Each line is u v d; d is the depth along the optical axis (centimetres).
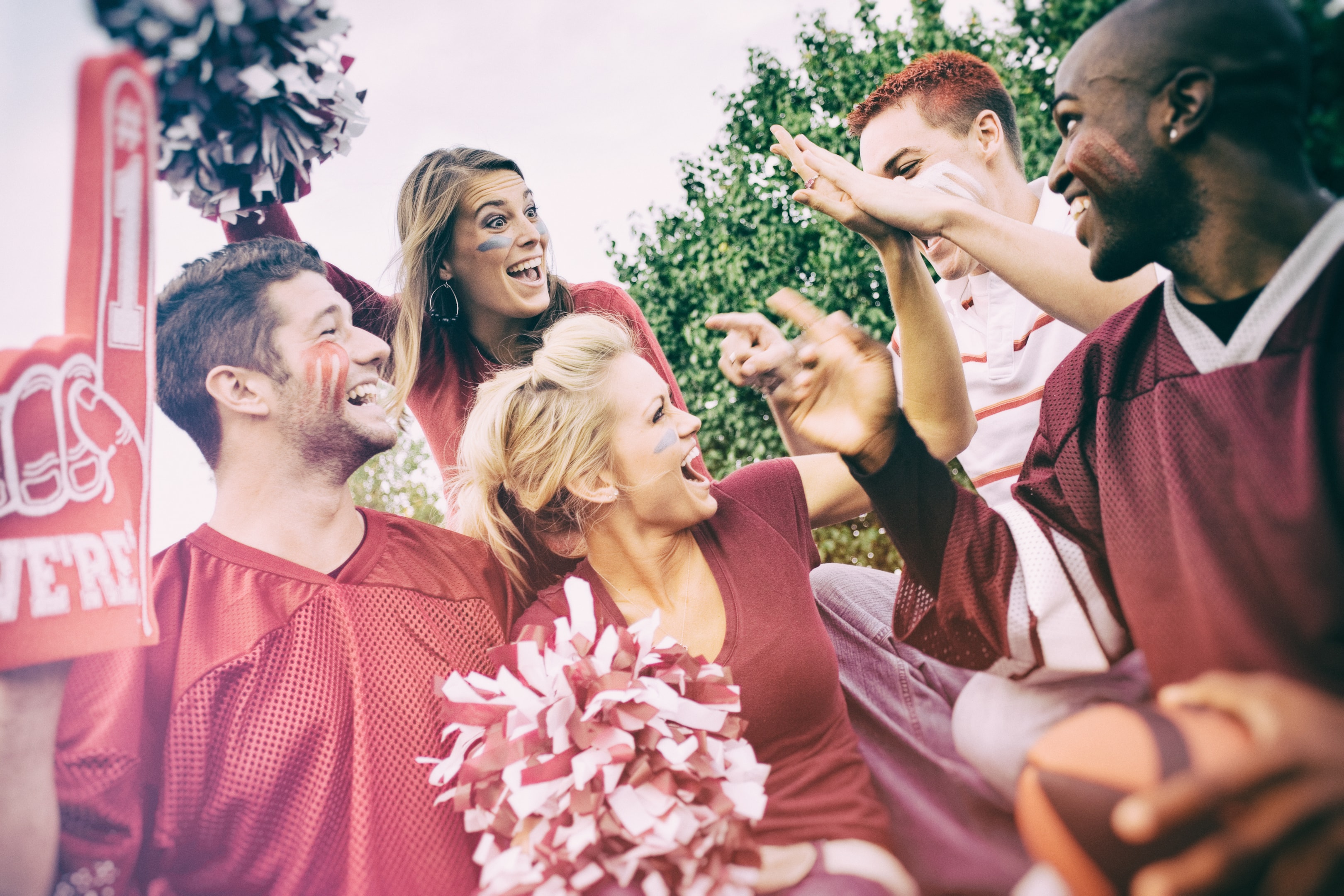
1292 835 112
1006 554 171
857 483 181
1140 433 154
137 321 159
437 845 159
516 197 205
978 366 209
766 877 150
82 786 153
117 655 161
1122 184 148
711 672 155
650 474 170
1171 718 128
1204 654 141
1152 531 150
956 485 176
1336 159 143
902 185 176
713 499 183
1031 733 158
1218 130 142
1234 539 138
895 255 176
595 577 179
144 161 154
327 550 177
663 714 147
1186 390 147
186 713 160
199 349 178
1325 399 132
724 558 177
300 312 180
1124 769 125
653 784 142
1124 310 165
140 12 152
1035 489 173
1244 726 122
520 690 152
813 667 167
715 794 144
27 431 149
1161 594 148
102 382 156
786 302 167
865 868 148
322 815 157
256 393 179
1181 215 146
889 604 205
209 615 169
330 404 180
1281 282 139
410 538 184
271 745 159
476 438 182
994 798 166
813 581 215
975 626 175
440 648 172
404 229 206
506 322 209
